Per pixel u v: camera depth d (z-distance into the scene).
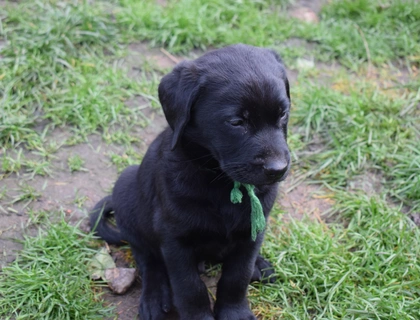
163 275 0.99
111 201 1.07
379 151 1.20
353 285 0.99
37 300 0.96
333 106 1.27
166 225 0.92
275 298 0.99
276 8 1.54
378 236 1.06
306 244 1.05
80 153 1.19
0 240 1.04
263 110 0.85
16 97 1.24
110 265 1.02
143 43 1.40
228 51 0.89
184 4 1.45
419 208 1.12
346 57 1.41
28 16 1.37
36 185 1.13
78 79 1.29
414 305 0.96
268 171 0.84
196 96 0.87
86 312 0.95
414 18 1.50
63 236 1.04
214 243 0.93
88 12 1.38
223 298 0.95
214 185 0.89
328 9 1.53
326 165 1.18
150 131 1.24
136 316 0.97
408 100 1.29
